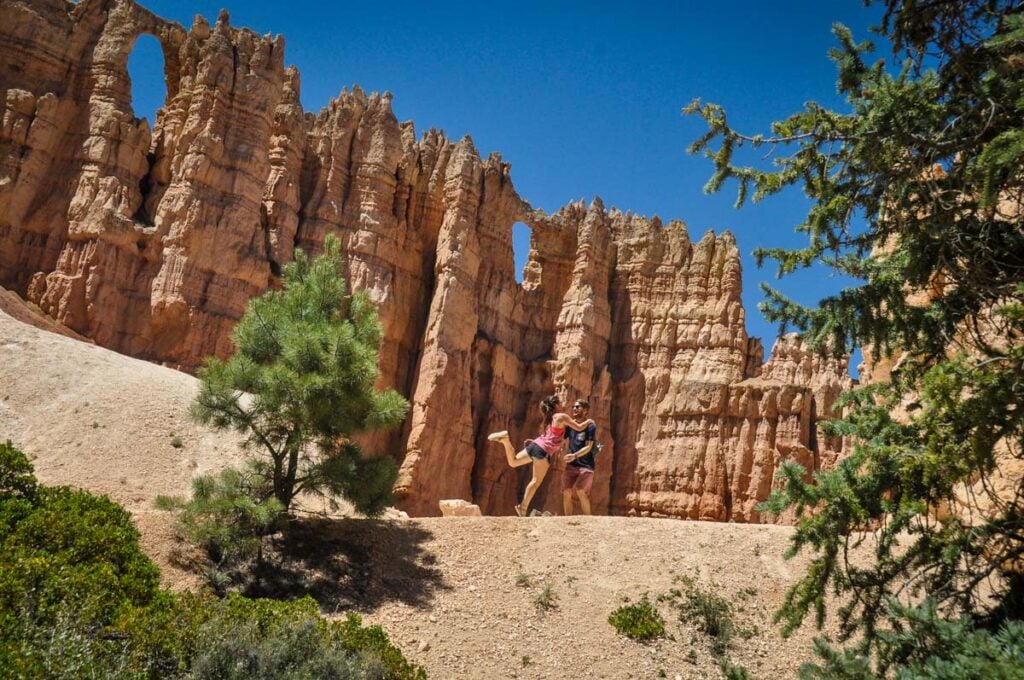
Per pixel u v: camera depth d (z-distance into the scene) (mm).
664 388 53156
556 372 51531
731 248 55844
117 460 18312
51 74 39406
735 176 8359
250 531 13844
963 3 7863
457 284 47312
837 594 8055
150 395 21812
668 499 49906
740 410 51031
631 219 59562
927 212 8055
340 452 15656
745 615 13258
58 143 38719
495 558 14312
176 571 12773
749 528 16125
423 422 43562
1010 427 6746
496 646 11812
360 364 15320
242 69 41812
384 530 15164
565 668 11484
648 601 13266
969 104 7625
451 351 45969
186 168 38875
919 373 8359
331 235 17969
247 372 15570
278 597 12625
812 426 51188
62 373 21891
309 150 47750
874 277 8375
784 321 8547
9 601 8930
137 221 38562
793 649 12516
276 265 41781
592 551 14789
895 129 7609
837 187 8172
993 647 5633
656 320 55406
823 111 8039
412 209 50156
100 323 35438
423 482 42719
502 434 17000
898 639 6469
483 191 52625
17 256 36406
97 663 8477
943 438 7168
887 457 7352
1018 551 7707
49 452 18203
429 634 11883
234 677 9203
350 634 10516
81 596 9656
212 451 20062
